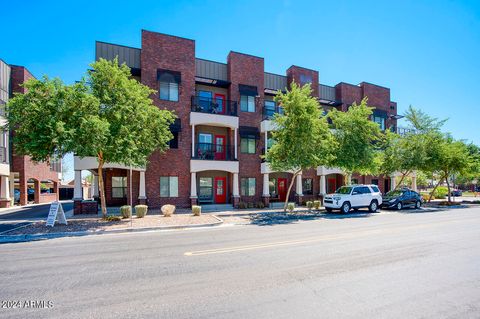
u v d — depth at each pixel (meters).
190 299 4.62
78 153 12.00
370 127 19.25
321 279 5.54
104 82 13.42
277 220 15.17
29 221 14.42
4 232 11.16
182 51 20.83
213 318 3.94
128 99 13.59
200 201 21.77
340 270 6.11
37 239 10.26
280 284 5.28
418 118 24.31
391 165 24.02
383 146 25.05
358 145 19.14
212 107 21.55
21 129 12.07
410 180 41.78
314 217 16.45
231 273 5.95
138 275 5.89
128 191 18.77
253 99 23.56
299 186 23.88
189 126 20.69
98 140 11.97
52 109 11.91
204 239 9.83
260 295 4.77
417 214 18.05
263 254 7.54
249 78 23.31
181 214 17.02
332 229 11.83
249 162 22.88
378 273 5.91
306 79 25.83
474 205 25.88
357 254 7.50
